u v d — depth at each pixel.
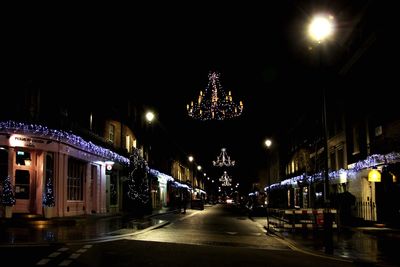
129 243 16.88
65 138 25.58
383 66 25.02
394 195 24.98
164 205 68.25
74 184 28.84
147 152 53.72
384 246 17.41
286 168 66.06
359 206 28.42
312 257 14.71
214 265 12.27
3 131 21.91
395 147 22.64
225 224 31.94
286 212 23.97
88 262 12.09
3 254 13.06
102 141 34.41
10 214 21.89
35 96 23.70
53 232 19.27
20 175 23.17
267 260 13.57
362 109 28.70
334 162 35.75
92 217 28.17
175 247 16.03
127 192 38.78
